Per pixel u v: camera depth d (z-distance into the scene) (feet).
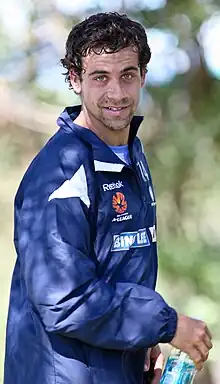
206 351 13.53
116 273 13.80
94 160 13.69
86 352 13.65
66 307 12.94
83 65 14.01
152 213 14.74
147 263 14.24
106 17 13.89
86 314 12.99
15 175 43.21
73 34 14.07
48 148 13.91
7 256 44.06
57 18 40.55
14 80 41.88
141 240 14.16
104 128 14.15
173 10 37.11
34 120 42.22
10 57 41.34
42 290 13.01
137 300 13.32
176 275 39.32
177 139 39.22
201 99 39.14
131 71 13.96
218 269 39.17
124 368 13.94
